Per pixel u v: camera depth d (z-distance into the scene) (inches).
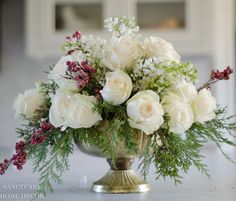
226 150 107.7
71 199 47.1
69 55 47.6
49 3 108.0
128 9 107.7
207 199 46.7
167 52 47.6
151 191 50.5
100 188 49.9
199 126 47.8
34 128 49.5
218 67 115.6
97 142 45.8
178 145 46.2
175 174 45.9
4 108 127.3
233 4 123.7
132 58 46.6
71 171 66.3
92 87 46.8
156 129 44.6
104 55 46.6
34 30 107.9
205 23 106.1
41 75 127.1
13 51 127.2
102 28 108.7
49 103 49.1
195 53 109.5
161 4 107.8
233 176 60.7
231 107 116.9
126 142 45.5
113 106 45.2
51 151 46.7
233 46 121.8
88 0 108.7
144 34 107.6
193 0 106.3
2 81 127.3
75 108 44.7
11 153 88.6
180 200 46.2
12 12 127.2
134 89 46.5
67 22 108.7
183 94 46.0
